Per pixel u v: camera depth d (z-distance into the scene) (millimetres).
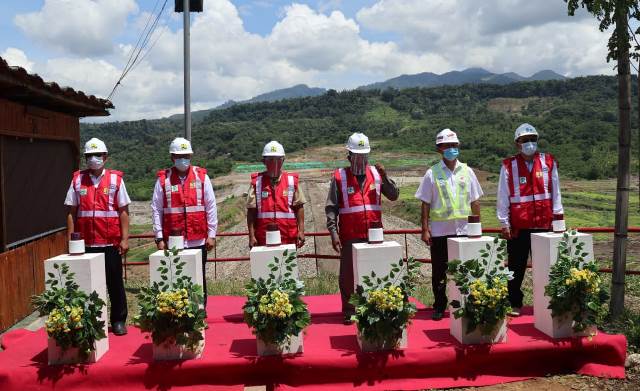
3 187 6668
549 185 5586
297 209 5895
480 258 4824
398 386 4543
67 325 4375
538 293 5129
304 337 5152
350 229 5473
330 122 122000
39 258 7598
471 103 141750
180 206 5625
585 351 4812
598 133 77438
